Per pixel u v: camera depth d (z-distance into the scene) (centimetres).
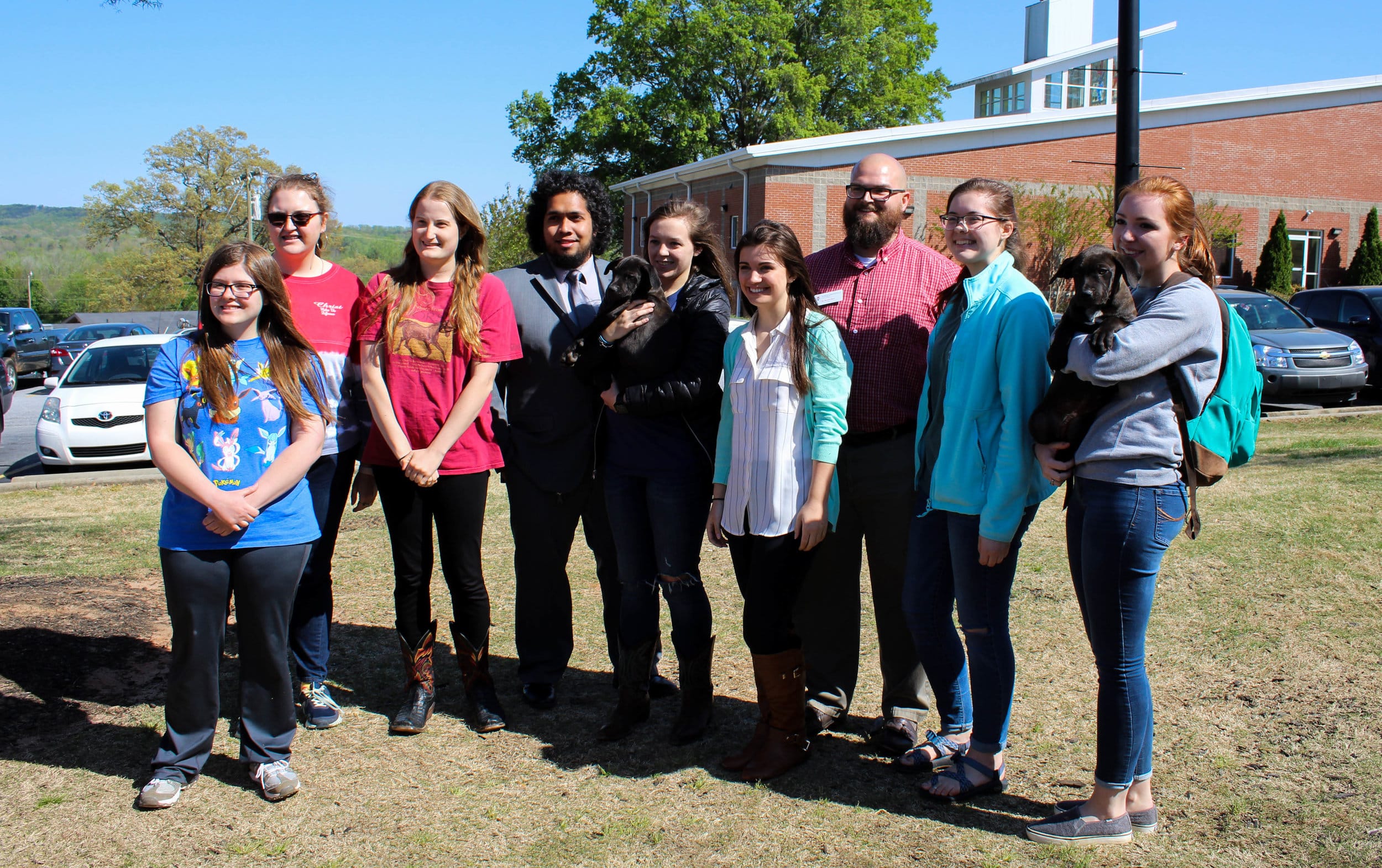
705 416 365
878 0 3862
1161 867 280
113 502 820
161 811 321
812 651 381
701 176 2917
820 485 328
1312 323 1360
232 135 6625
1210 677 409
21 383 2505
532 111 3909
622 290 344
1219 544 582
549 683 409
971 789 321
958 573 315
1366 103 2792
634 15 3578
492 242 3366
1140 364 262
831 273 378
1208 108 2658
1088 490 283
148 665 447
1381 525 604
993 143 2538
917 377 362
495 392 415
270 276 321
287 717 336
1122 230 280
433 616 527
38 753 361
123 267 7025
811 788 335
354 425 399
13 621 488
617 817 316
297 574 329
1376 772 328
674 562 362
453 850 298
